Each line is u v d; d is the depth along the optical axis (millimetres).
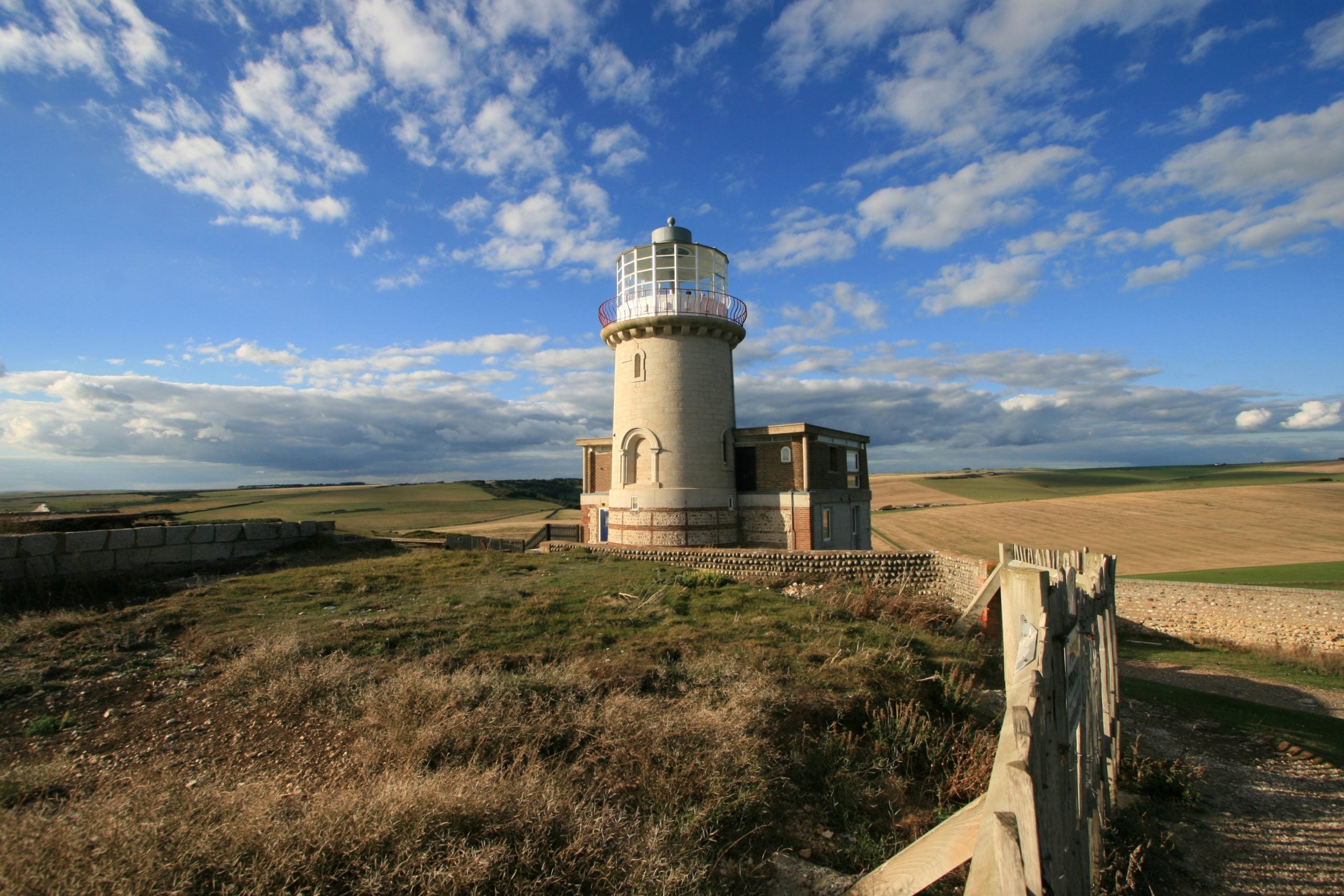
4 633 11266
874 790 7160
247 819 4957
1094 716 6246
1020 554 12984
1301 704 14398
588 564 20062
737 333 26422
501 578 17250
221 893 4367
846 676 9703
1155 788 8070
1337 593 22609
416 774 6125
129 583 15664
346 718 8133
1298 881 6191
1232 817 7434
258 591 15086
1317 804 7832
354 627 11664
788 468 26109
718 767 6703
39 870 4273
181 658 10406
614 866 5062
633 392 25875
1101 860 6148
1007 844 3270
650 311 25609
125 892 4125
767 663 10055
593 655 10562
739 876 5613
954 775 7430
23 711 8367
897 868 4832
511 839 5160
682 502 24625
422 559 19984
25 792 6031
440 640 11117
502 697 8188
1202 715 11648
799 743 7887
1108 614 7758
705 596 15266
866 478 33219
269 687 8875
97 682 9367
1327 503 61750
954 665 10867
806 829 6438
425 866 4664
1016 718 3645
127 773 6695
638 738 7148
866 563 19453
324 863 4672
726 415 26375
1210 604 25000
